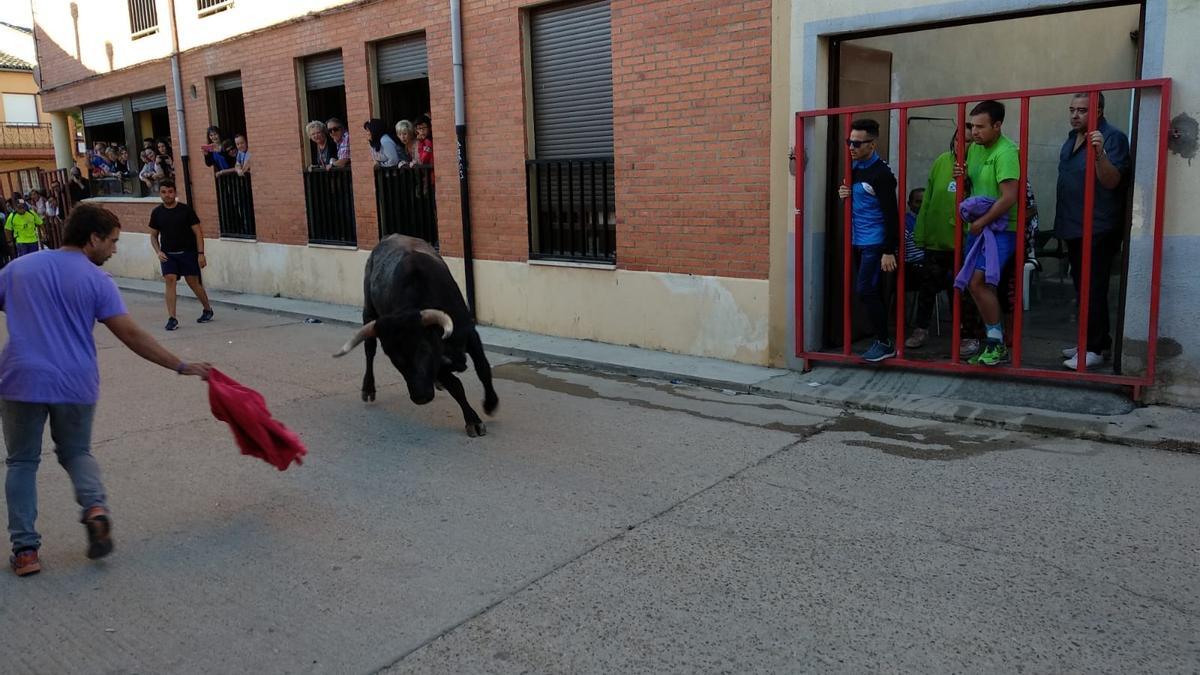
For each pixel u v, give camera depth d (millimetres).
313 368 8453
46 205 20203
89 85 17094
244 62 12891
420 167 10414
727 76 7367
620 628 3453
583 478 5180
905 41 8195
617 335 8633
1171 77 5371
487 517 4633
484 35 9344
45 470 5559
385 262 6508
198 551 4301
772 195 7203
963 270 6117
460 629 3486
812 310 7184
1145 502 4480
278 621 3592
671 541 4246
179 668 3262
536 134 9242
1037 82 10000
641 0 7855
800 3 6801
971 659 3158
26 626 3605
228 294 13844
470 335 6242
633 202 8242
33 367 3920
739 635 3375
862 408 6355
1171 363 5664
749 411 6477
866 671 3107
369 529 4523
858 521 4402
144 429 6469
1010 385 6203
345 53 11141
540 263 9180
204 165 14258
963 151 6148
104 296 4090
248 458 5738
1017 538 4133
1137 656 3146
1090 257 5797
